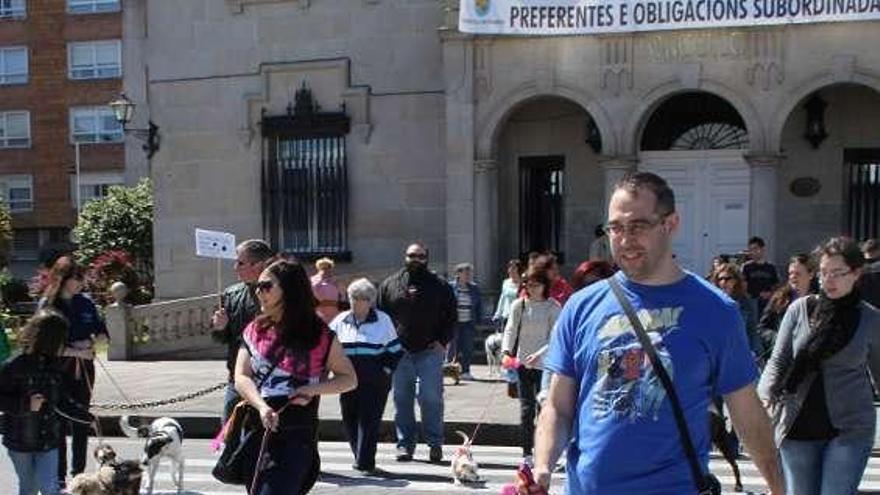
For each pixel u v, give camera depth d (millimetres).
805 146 18203
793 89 16969
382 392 9297
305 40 20594
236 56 21062
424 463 9891
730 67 17250
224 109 21172
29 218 46094
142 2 37125
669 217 3551
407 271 9828
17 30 45969
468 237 18656
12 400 6949
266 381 5465
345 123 20281
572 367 3633
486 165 18547
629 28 17484
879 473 9445
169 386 14664
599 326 3551
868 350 5453
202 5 21234
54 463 7055
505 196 19719
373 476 9242
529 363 9344
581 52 17984
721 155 18578
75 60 45688
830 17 16578
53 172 46000
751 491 8648
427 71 19953
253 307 7992
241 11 20969
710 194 18641
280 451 5348
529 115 19578
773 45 17016
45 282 9367
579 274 9109
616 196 3580
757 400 3539
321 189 20578
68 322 7738
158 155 21688
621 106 17812
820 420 5488
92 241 35688
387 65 20141
